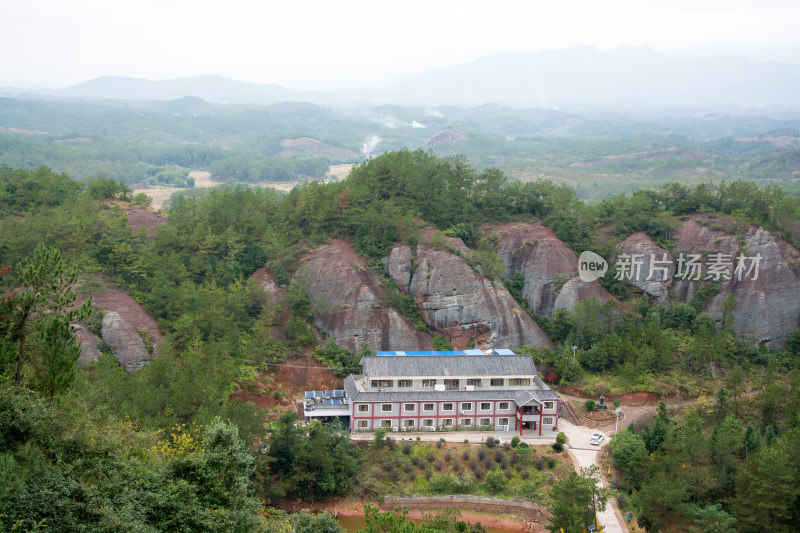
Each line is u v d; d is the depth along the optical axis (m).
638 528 71.44
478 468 82.12
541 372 107.25
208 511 42.97
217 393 80.44
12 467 37.47
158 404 72.88
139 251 110.62
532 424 92.81
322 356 103.12
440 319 112.75
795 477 68.19
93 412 50.44
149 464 47.91
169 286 104.31
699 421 86.25
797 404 91.31
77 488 39.00
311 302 111.19
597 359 105.88
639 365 102.06
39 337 46.69
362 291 110.94
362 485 78.88
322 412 90.00
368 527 51.09
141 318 98.88
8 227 105.06
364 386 93.81
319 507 76.69
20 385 44.06
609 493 68.81
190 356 86.38
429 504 77.56
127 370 91.31
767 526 66.94
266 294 110.06
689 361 107.50
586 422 95.44
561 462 83.88
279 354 100.69
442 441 86.50
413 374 92.69
